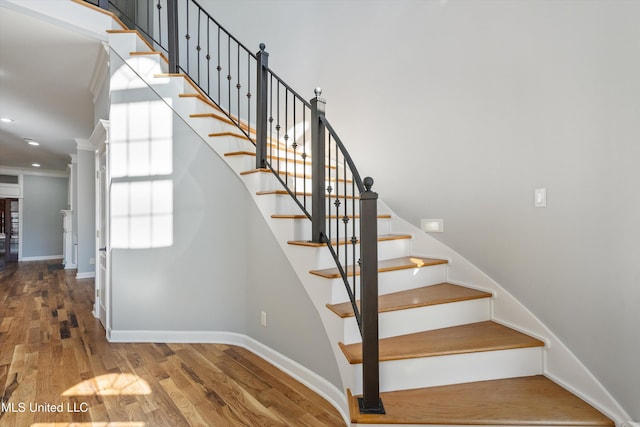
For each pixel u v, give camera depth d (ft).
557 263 5.68
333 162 11.14
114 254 8.73
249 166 8.30
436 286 7.64
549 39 5.80
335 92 11.11
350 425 4.68
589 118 5.14
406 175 9.12
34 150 20.77
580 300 5.27
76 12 8.40
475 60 7.29
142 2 14.01
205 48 13.23
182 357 7.77
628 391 4.55
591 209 5.11
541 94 5.95
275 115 12.55
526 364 5.79
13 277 18.49
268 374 6.98
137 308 8.75
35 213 27.58
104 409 5.65
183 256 8.66
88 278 18.24
